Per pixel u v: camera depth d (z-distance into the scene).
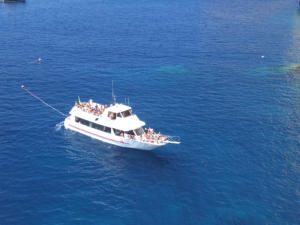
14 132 60.62
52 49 113.50
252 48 117.44
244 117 66.62
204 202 43.72
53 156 53.66
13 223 40.25
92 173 49.66
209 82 86.19
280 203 43.34
